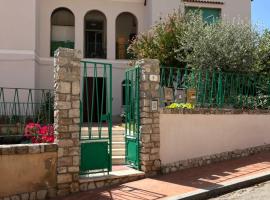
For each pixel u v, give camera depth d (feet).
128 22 65.26
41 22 59.88
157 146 30.58
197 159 33.24
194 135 33.32
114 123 54.80
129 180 28.60
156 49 48.14
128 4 63.62
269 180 28.76
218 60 39.37
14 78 52.01
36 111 33.65
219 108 35.68
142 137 30.17
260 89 40.50
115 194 25.16
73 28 62.18
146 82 30.40
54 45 61.41
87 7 61.93
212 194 25.00
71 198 24.63
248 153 37.35
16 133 30.86
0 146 23.56
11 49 52.16
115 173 28.96
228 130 35.99
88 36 63.00
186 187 26.08
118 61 61.77
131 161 31.71
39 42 59.00
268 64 43.55
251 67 40.19
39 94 54.39
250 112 38.04
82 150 27.37
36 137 28.25
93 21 63.31
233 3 63.26
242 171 30.32
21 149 24.03
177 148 32.07
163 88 33.73
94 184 26.84
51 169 25.21
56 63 26.00
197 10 55.47
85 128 39.78
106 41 62.44
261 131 38.83
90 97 56.59
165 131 31.37
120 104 60.85
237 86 38.09
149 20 61.05
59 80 25.63
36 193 24.48
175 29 47.98
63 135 25.62
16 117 33.96
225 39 40.14
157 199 23.56
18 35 52.44
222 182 26.89
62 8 61.21
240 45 39.99
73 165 25.91
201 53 40.04
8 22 52.31
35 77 53.78
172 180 28.43
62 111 25.64
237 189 26.50
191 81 35.78
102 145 28.32
